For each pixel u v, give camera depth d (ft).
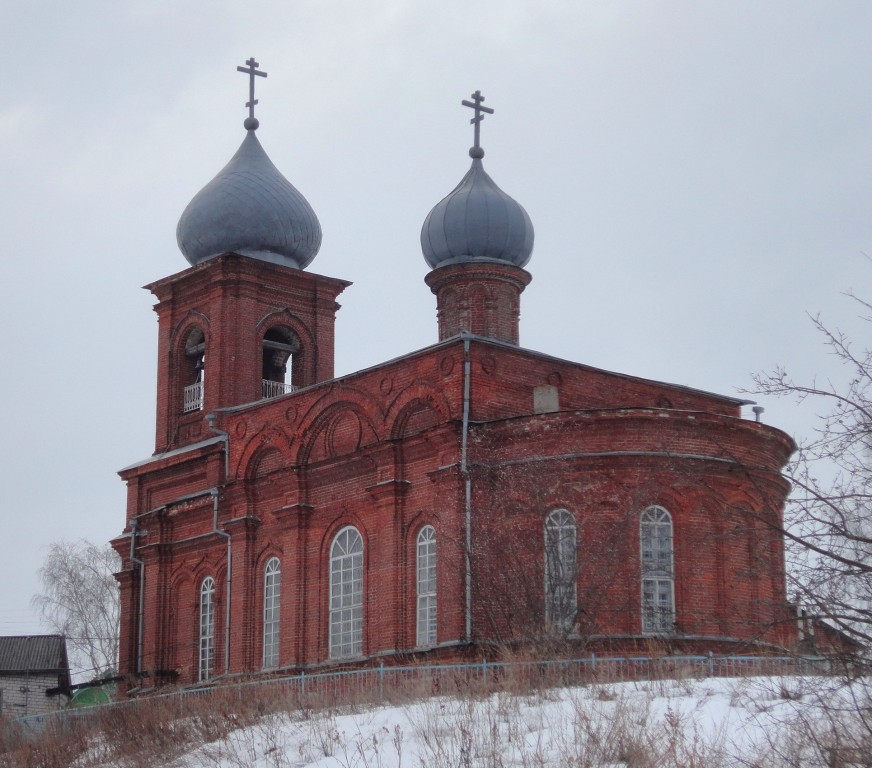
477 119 166.61
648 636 118.42
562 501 122.93
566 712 85.66
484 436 126.82
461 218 160.66
